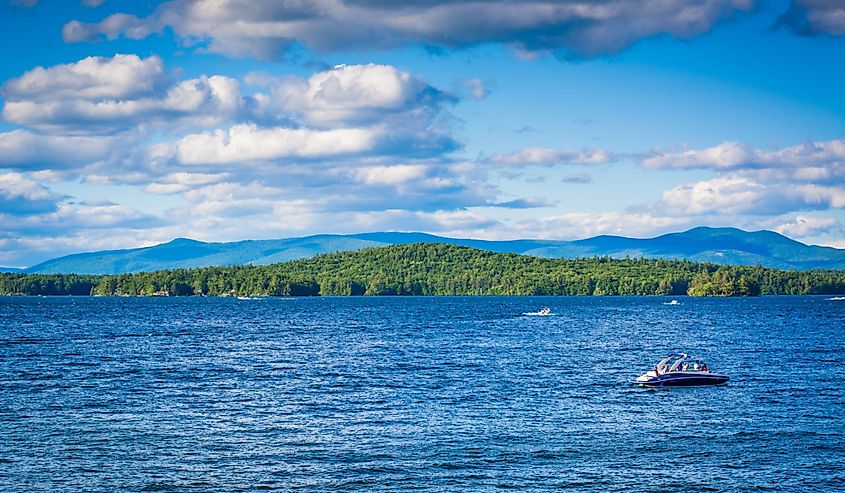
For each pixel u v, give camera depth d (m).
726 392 74.62
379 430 58.16
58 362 99.25
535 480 46.44
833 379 82.88
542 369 92.50
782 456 51.41
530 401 69.94
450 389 76.69
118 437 55.72
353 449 52.66
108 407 66.75
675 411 65.31
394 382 81.50
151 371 90.56
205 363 99.12
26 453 51.25
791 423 60.66
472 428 58.84
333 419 62.03
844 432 57.66
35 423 60.00
